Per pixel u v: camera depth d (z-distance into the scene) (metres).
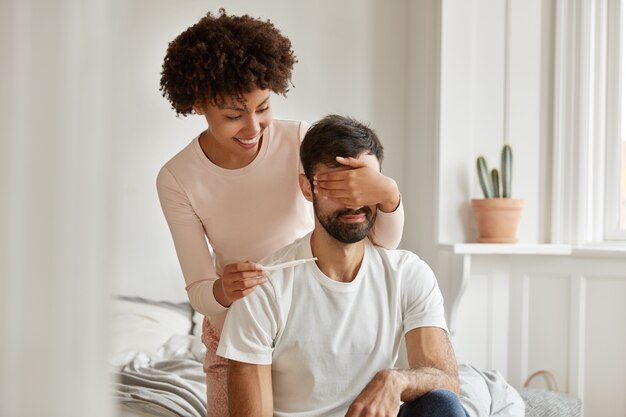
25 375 0.54
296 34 3.52
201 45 1.55
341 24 3.58
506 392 2.56
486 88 3.37
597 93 3.37
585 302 3.28
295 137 1.80
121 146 0.57
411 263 1.61
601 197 3.38
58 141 0.53
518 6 3.37
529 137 3.38
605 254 3.20
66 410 0.55
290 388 1.52
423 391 1.43
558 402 2.76
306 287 1.52
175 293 3.47
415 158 3.57
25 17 0.52
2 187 0.53
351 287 1.53
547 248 3.19
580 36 3.33
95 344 0.56
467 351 3.34
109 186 0.56
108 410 0.58
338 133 1.50
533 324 3.35
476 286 3.35
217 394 1.82
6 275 0.53
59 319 0.54
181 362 2.62
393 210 1.55
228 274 1.48
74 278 0.54
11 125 0.52
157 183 1.81
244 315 1.49
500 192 3.33
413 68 3.59
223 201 1.77
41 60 0.53
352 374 1.52
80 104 0.54
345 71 3.59
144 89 3.38
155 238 3.43
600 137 3.37
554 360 3.33
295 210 1.80
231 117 1.60
